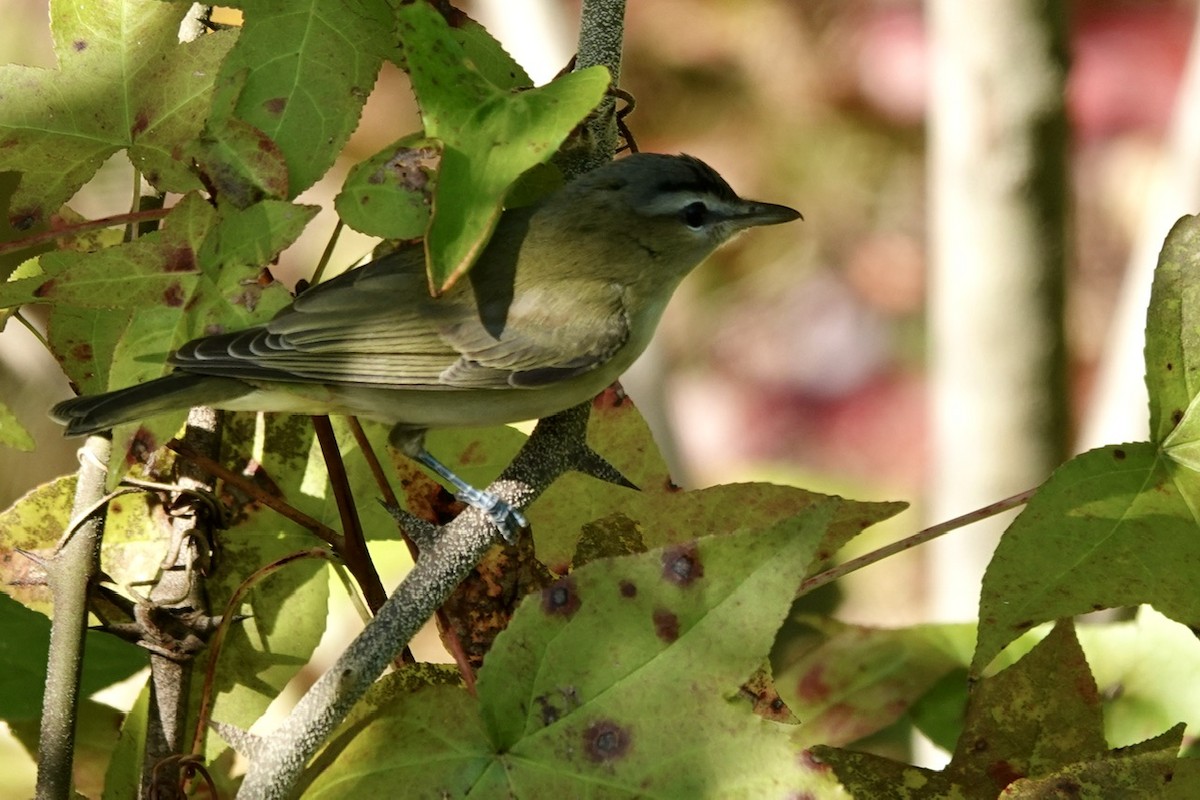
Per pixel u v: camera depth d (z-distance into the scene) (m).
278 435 7.86
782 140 21.44
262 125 6.89
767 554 5.99
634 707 6.01
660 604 6.04
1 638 7.86
